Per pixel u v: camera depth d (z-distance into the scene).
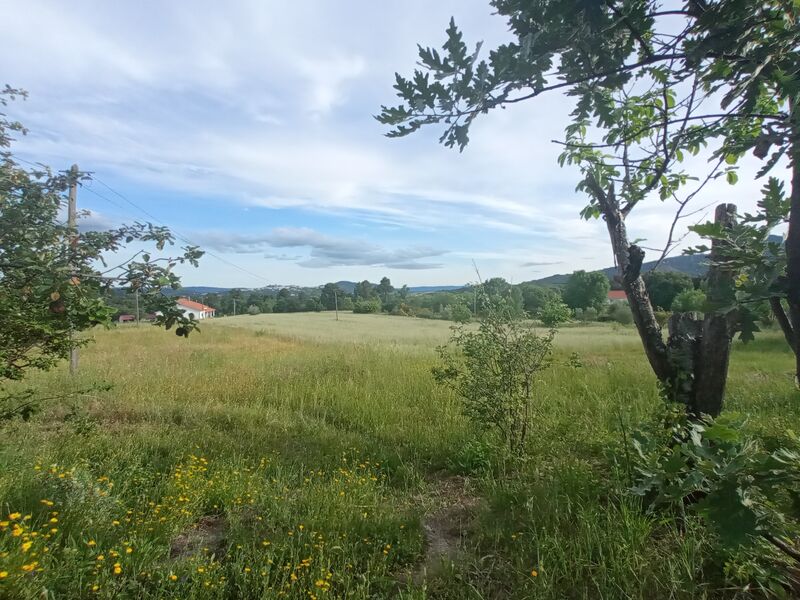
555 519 3.68
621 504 3.51
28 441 5.39
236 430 6.53
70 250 3.56
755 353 15.01
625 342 19.95
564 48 1.35
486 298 5.60
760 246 1.53
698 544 3.04
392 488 4.80
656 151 2.19
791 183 1.46
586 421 6.23
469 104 1.37
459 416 6.75
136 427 6.46
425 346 17.92
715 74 1.50
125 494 4.28
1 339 3.86
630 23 1.30
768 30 1.35
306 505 4.09
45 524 3.30
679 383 3.93
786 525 2.10
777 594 2.65
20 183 3.67
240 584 3.06
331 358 12.91
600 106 1.49
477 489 4.69
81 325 4.12
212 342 20.88
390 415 7.11
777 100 1.69
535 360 5.51
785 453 1.89
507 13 1.35
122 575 3.04
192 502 4.12
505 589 3.10
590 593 2.96
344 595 2.98
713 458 2.08
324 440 6.06
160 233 3.78
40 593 2.67
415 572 3.34
